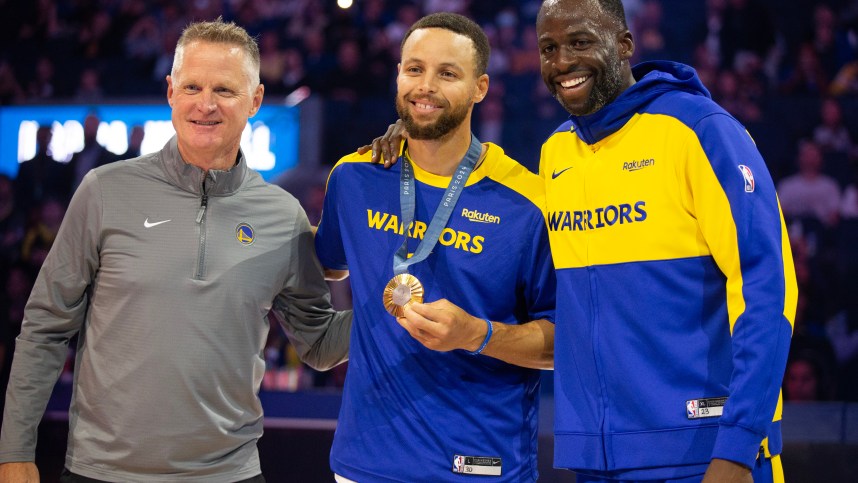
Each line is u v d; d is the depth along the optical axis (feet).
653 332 7.64
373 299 8.78
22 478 8.44
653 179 7.73
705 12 30.71
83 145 28.14
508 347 8.37
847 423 13.30
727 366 7.51
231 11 32.96
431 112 8.43
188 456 8.56
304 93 28.22
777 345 6.93
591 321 7.91
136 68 32.22
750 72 28.71
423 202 8.88
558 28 7.98
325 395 14.30
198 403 8.55
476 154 8.93
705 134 7.50
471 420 8.55
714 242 7.41
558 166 8.46
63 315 8.75
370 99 26.81
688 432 7.47
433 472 8.39
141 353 8.48
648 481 7.63
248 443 9.08
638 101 7.93
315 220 24.29
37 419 8.66
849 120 25.99
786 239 7.41
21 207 27.58
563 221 8.23
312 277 9.68
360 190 9.12
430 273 8.73
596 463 7.75
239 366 8.82
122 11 32.99
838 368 21.45
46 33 33.30
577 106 8.06
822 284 22.77
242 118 8.99
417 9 32.68
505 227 8.75
